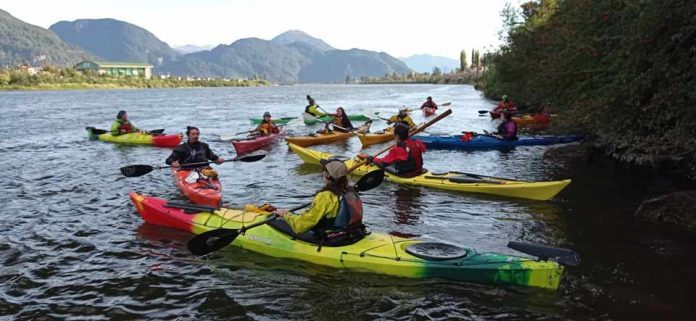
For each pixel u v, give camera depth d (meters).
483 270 5.52
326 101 50.78
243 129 22.06
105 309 5.18
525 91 27.55
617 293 5.38
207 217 7.35
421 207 8.72
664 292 5.39
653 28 9.85
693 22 9.26
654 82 10.53
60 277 5.93
